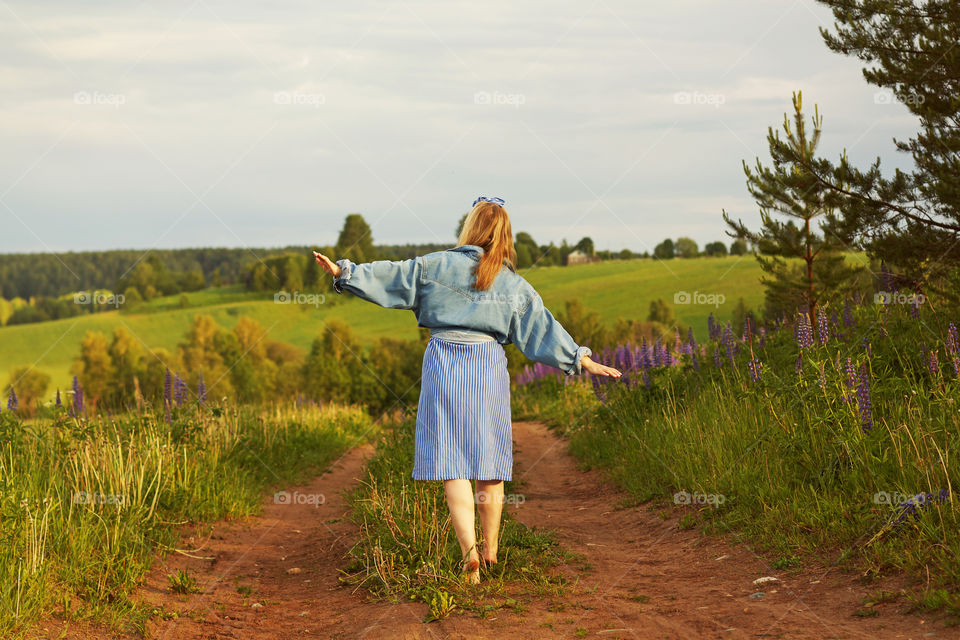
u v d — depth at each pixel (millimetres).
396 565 4500
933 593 3182
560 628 3439
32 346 73312
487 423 4133
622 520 6082
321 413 15703
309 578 4945
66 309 79000
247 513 6914
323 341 61469
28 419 7191
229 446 8984
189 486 6652
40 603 3652
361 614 3930
